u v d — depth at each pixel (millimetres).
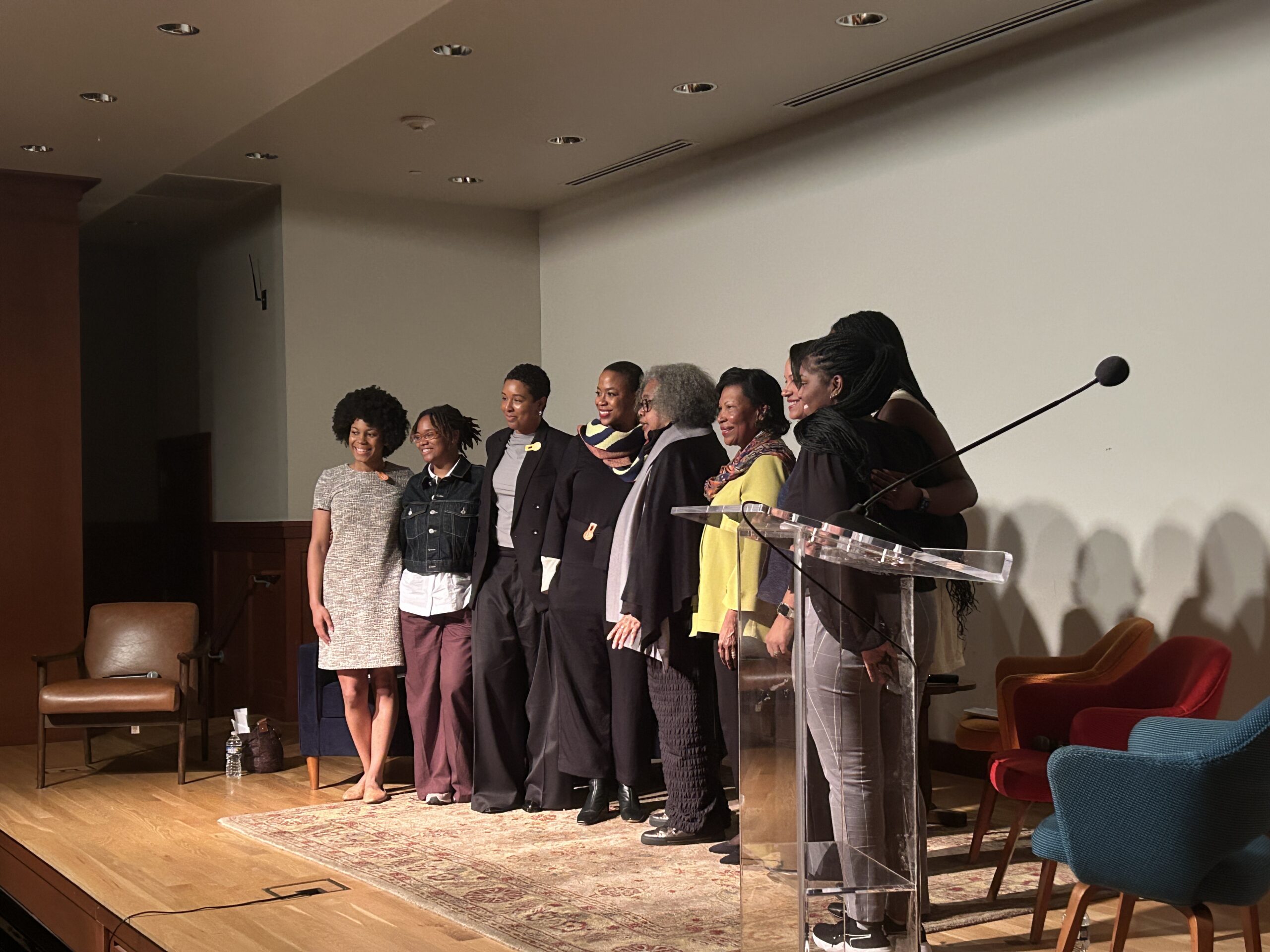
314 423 7641
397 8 4570
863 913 2441
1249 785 2592
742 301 6840
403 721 5520
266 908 3758
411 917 3652
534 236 8438
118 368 9281
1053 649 5332
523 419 5066
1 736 6930
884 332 3887
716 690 4531
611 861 4219
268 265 7715
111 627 6254
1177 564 4863
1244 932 2922
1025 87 5391
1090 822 2721
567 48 5305
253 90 5484
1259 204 4590
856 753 2467
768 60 5496
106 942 3766
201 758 6375
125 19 4656
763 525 2455
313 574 5324
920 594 3209
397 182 7547
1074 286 5223
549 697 5004
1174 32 4844
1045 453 5355
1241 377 4648
